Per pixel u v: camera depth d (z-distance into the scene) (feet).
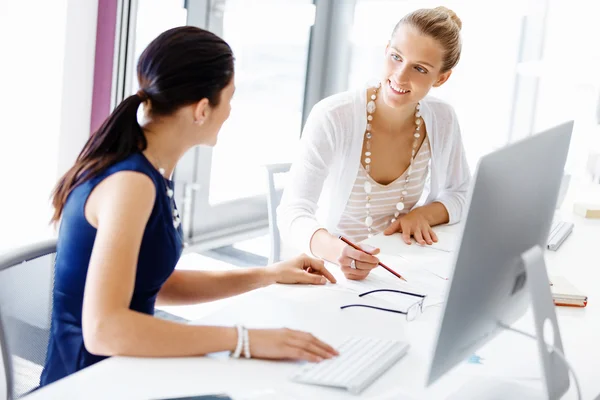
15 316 4.40
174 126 4.64
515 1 12.92
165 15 11.36
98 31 10.24
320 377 4.10
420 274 6.07
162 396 3.80
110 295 4.07
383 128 7.13
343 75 14.99
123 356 4.15
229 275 5.53
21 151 9.73
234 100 13.35
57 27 9.76
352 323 4.99
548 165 4.35
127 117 4.52
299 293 5.44
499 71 13.26
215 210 13.34
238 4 12.80
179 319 10.29
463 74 13.48
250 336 4.30
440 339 3.65
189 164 12.60
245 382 4.03
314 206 6.91
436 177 7.63
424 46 6.39
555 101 12.89
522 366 4.58
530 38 12.93
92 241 4.45
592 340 5.01
